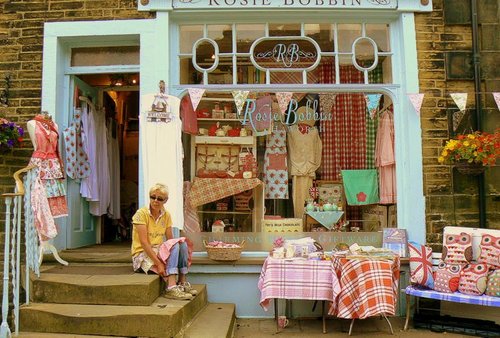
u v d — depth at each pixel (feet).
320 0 18.51
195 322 14.53
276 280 15.72
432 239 17.92
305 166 19.58
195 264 17.66
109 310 13.35
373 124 19.36
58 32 18.48
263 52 19.15
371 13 18.78
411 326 16.47
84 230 20.40
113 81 21.76
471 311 16.56
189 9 18.44
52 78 18.34
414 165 18.12
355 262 15.28
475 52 18.43
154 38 18.37
